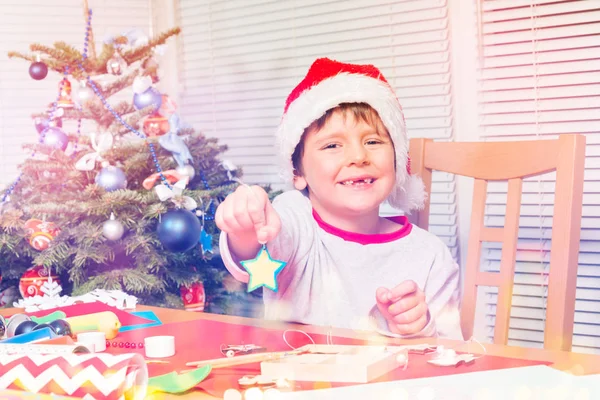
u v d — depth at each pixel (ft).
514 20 6.98
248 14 8.95
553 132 6.90
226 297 7.15
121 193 6.06
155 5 9.61
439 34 7.47
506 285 4.33
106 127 6.68
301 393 2.21
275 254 3.82
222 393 2.31
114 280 6.03
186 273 6.55
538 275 7.02
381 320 3.92
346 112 4.23
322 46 8.35
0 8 8.95
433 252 4.43
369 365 2.36
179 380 2.41
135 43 6.81
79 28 9.17
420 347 2.77
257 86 8.97
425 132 7.59
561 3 6.73
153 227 6.48
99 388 2.10
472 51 7.27
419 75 7.61
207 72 9.39
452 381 2.30
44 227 5.90
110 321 3.20
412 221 4.97
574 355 2.68
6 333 3.22
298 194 4.68
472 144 4.65
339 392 2.21
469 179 7.40
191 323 3.55
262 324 3.52
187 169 6.47
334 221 4.44
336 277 4.27
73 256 6.27
